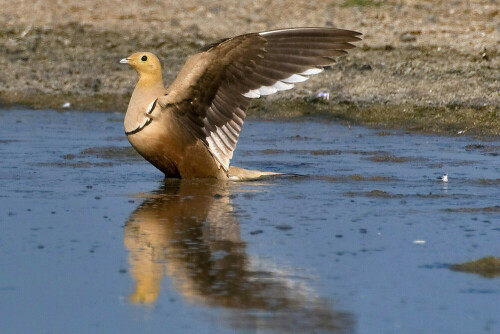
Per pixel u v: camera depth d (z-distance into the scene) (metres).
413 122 18.45
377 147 16.03
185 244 9.59
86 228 10.27
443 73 21.58
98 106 20.70
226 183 12.90
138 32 25.89
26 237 9.92
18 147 15.77
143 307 7.70
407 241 9.64
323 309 7.61
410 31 24.92
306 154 15.35
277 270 8.67
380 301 7.82
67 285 8.30
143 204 11.48
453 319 7.41
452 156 15.07
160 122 12.79
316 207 11.25
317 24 25.89
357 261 8.95
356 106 19.61
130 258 9.10
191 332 7.11
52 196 11.96
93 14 27.55
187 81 12.63
